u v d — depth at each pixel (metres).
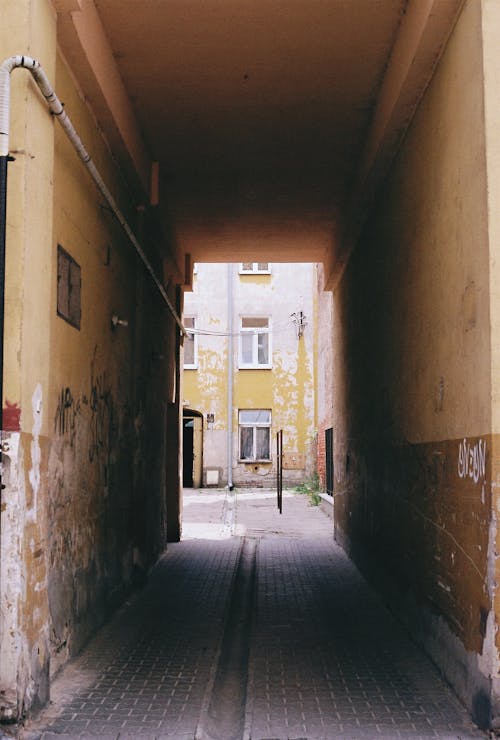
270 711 4.93
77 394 6.10
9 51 4.63
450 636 5.32
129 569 8.47
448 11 5.14
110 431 7.43
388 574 8.09
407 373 6.94
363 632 7.12
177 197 10.31
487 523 4.46
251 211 10.88
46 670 4.86
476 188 4.71
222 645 6.64
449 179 5.35
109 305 7.36
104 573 7.16
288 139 8.55
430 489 6.01
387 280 8.02
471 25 4.81
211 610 7.93
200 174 9.55
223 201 10.47
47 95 4.79
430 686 5.43
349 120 8.06
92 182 6.59
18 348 4.42
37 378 4.70
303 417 26.98
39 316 4.75
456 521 5.18
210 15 6.23
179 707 4.96
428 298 6.04
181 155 8.99
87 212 6.44
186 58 6.88
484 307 4.55
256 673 5.80
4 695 4.32
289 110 7.87
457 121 5.14
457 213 5.15
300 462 26.83
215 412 26.97
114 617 7.51
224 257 13.27
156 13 6.17
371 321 9.22
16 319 4.45
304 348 27.22
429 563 6.05
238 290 27.41
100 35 6.25
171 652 6.29
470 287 4.84
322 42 6.63
